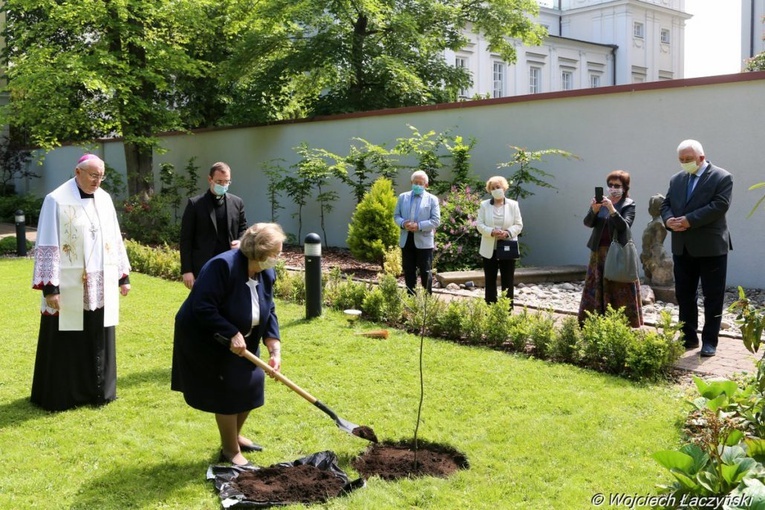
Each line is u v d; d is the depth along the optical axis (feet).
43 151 75.36
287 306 27.53
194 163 61.98
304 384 17.98
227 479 12.57
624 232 20.84
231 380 12.90
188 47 61.26
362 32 57.72
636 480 12.29
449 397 16.84
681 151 20.16
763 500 7.68
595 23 122.62
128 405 16.79
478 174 41.34
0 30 71.15
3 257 46.29
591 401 16.31
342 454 13.78
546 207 38.34
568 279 34.32
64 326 16.29
